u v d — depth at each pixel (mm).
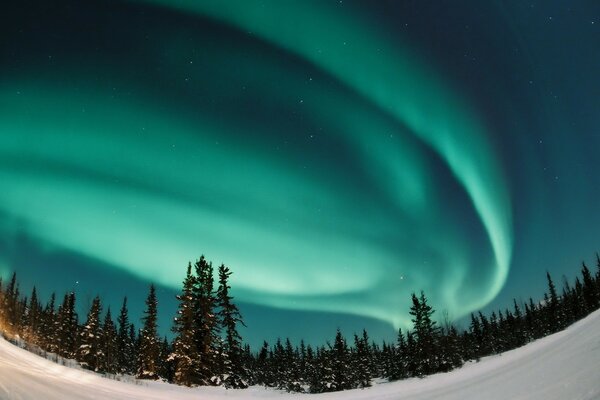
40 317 57062
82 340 48438
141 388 28562
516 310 92500
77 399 15703
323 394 40156
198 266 49656
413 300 62688
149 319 50625
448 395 17578
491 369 29047
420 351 59781
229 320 50156
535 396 9133
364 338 81875
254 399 38031
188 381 43031
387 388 38719
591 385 7559
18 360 22641
